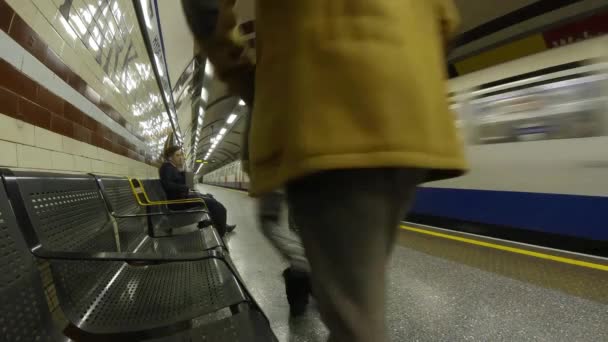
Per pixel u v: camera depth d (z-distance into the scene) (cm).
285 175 42
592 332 162
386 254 48
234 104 1400
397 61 43
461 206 426
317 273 47
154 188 475
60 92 195
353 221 44
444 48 61
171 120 1087
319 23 45
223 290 124
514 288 218
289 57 47
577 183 310
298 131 42
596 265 261
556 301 196
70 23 214
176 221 324
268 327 94
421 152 41
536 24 518
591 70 306
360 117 41
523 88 360
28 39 156
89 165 247
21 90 147
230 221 566
